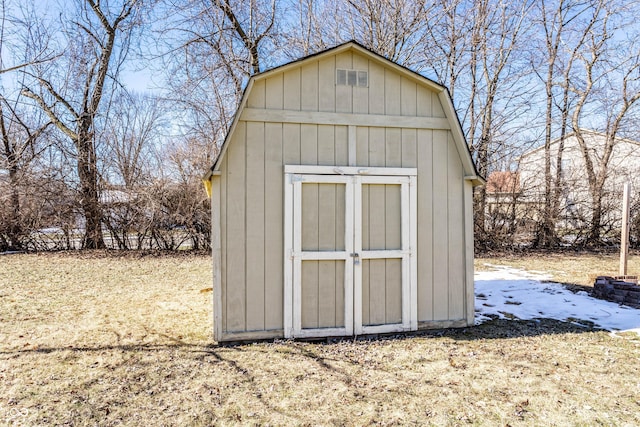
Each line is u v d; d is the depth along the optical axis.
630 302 5.76
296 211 4.14
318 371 3.42
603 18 13.13
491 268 9.37
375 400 2.91
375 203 4.34
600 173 12.99
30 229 12.16
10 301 5.95
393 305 4.38
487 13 12.33
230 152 4.07
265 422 2.61
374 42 12.48
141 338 4.29
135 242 12.56
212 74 11.88
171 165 12.64
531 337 4.35
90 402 2.86
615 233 12.91
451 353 3.86
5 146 12.02
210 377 3.29
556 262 10.21
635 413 2.71
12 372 3.39
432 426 2.56
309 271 4.18
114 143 13.53
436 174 4.52
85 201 12.30
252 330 4.11
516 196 12.48
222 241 4.05
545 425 2.57
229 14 11.68
